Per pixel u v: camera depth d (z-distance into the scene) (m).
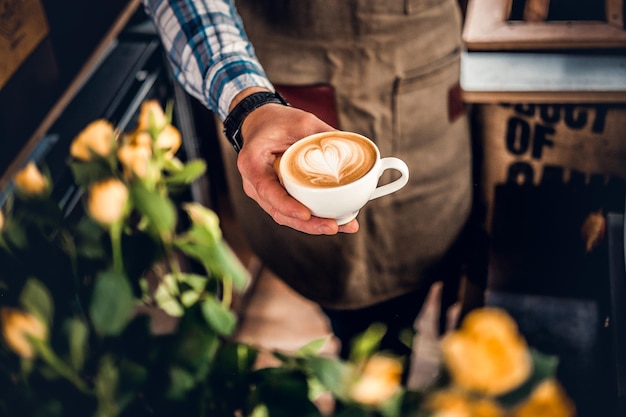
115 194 0.81
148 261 0.85
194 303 0.81
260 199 0.98
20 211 0.82
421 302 1.66
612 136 1.42
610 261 1.39
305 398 0.76
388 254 1.50
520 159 1.52
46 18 1.24
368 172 0.87
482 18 1.52
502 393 0.75
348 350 1.70
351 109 1.36
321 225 0.91
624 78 1.38
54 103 1.27
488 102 1.45
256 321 1.97
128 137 0.96
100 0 1.44
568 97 1.38
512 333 0.79
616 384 1.17
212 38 1.10
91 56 1.37
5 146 1.15
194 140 1.81
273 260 1.60
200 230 0.89
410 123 1.38
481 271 1.71
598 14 1.50
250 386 0.78
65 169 1.29
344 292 1.54
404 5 1.24
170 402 0.76
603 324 1.51
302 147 0.91
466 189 1.54
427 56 1.32
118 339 0.76
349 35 1.27
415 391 0.75
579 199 1.54
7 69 1.14
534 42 1.46
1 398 0.72
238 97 1.06
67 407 0.73
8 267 0.79
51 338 0.72
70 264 0.82
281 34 1.30
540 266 1.68
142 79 1.57
